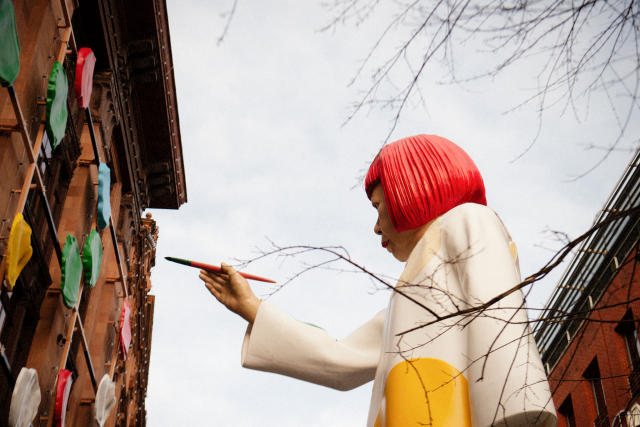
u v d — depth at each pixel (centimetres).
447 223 785
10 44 1470
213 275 922
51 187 2125
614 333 2459
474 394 643
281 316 886
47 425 2083
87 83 2167
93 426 2630
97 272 2367
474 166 854
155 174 3334
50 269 2202
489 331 660
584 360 2680
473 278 702
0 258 1562
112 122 2670
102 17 2423
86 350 2469
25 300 1930
